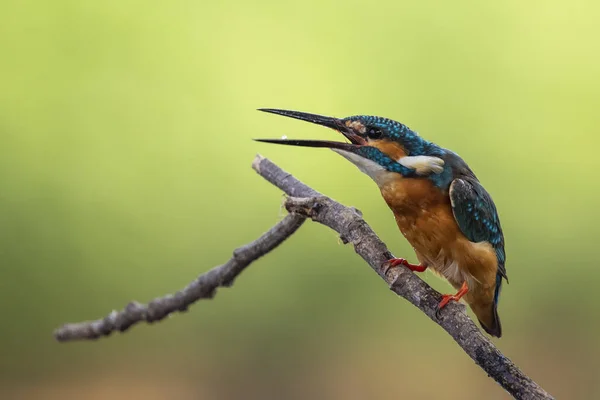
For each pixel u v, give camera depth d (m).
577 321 13.84
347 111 14.76
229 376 14.16
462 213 5.93
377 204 14.01
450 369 14.07
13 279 14.33
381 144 5.97
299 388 14.06
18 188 14.58
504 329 13.97
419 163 5.95
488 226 6.20
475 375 13.98
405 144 5.99
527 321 13.92
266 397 14.02
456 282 6.23
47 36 15.25
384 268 4.92
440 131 14.40
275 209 14.47
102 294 14.48
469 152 14.22
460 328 4.55
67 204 14.66
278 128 14.89
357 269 14.36
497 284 6.74
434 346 14.16
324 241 14.34
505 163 14.09
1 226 14.39
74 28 15.36
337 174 14.34
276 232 5.59
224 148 14.89
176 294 6.15
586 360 13.68
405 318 14.28
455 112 14.45
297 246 14.42
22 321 14.30
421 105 14.58
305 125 14.84
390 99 14.70
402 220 6.11
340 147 6.02
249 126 14.95
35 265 14.41
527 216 13.89
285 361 14.20
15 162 14.70
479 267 6.05
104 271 14.54
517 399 4.33
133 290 14.47
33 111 14.97
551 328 13.92
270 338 14.29
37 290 14.37
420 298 4.73
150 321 6.30
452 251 6.04
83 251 14.56
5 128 14.79
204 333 14.34
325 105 14.84
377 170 6.03
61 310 14.38
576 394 13.43
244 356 14.25
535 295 13.88
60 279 14.45
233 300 14.38
